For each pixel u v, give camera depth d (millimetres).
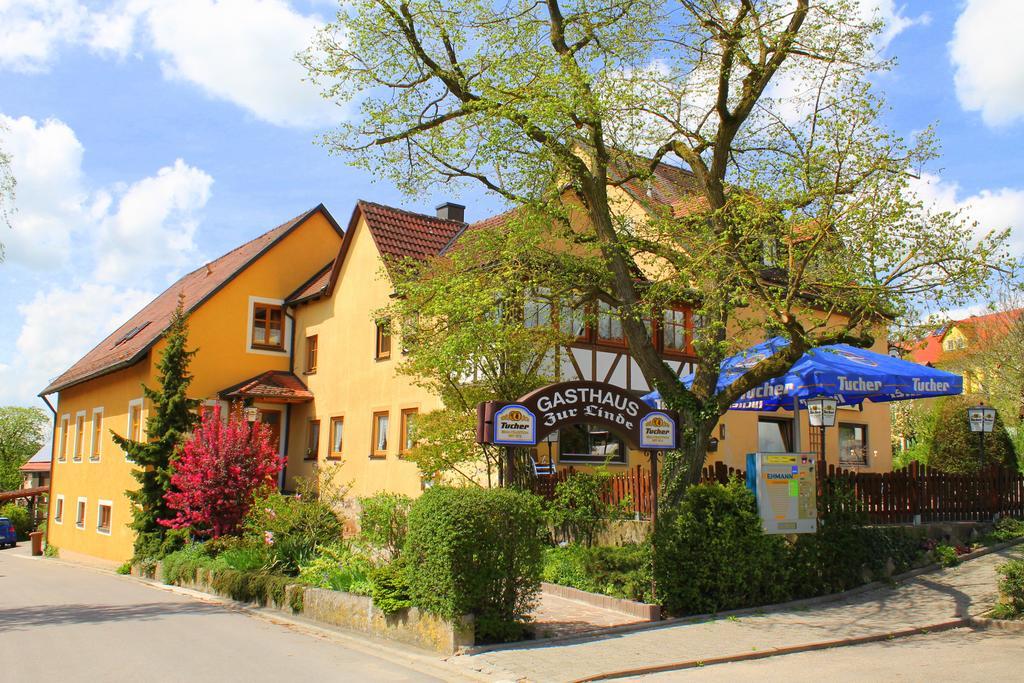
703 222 12969
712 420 12531
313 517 15602
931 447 20562
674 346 20531
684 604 11000
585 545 13539
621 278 13367
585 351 18672
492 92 12836
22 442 70188
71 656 9500
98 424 29547
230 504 19016
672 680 8000
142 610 14039
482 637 9461
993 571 13078
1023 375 27406
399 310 14383
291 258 27500
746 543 11531
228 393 25156
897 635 10070
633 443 11375
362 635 10742
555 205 13672
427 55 13953
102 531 28047
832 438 22953
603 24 13320
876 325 11344
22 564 28578
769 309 10914
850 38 12727
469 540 9352
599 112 12781
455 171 14359
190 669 8703
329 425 24312
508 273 12875
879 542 13117
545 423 10922
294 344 27031
